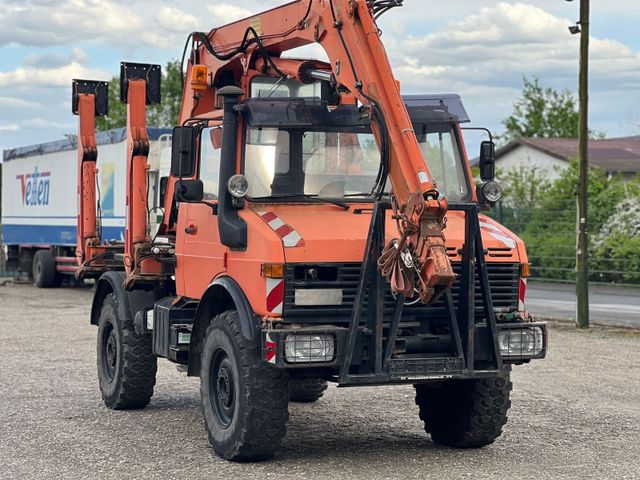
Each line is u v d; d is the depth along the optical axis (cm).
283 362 803
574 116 6153
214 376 897
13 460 873
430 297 785
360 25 860
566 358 1523
